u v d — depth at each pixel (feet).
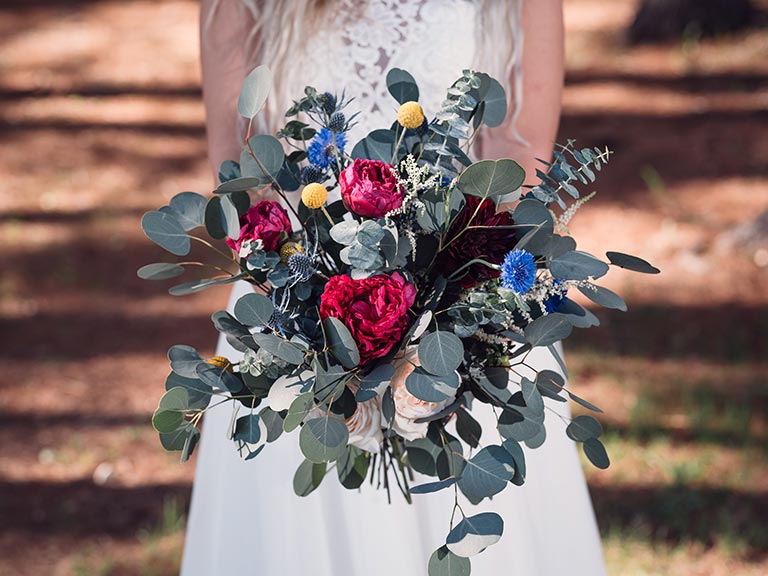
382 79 7.34
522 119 7.55
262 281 5.87
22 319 19.67
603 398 15.96
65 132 28.94
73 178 26.20
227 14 7.57
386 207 5.51
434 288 5.72
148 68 34.19
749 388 16.11
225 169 6.14
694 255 20.59
